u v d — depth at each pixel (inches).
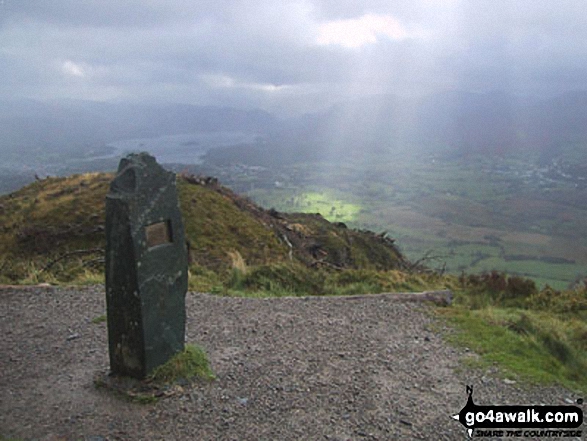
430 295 358.0
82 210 691.4
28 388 210.8
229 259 586.2
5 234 639.8
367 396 207.5
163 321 208.8
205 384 211.2
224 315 312.7
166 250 207.0
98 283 395.5
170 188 208.1
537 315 352.2
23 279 430.9
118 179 197.6
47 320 301.1
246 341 266.8
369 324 299.7
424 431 183.0
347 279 450.9
